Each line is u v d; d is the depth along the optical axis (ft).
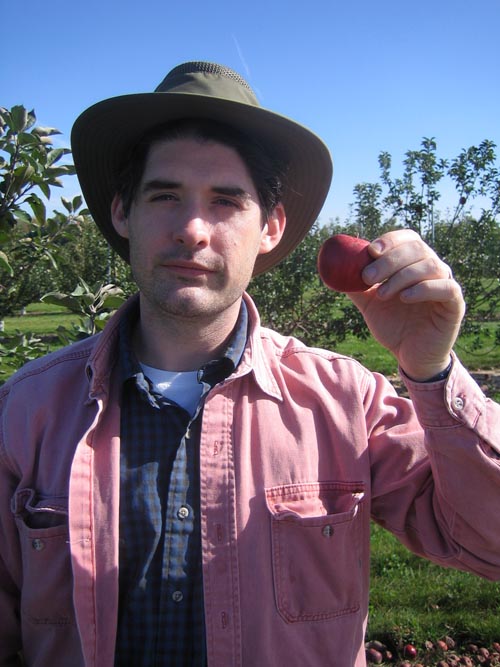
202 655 4.17
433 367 4.07
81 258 19.39
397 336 4.15
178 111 4.63
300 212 5.98
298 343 5.20
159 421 4.62
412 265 3.77
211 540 4.24
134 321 5.20
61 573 4.39
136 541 4.32
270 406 4.65
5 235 8.05
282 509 4.32
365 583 4.64
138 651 4.21
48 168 7.98
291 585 4.26
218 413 4.55
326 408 4.65
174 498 4.38
